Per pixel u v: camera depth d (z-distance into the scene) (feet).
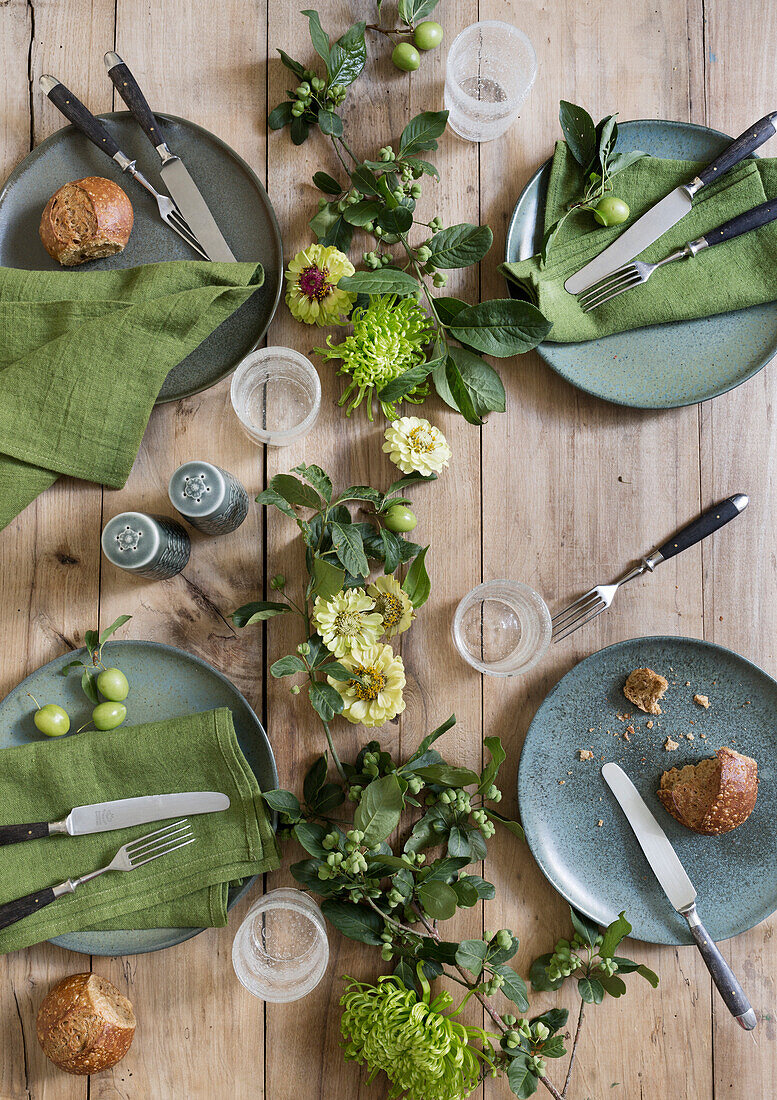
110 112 3.27
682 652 3.33
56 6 3.35
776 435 3.51
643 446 3.47
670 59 3.47
